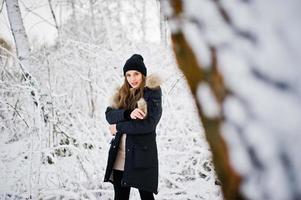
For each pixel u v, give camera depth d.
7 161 4.10
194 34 0.57
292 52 0.45
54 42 7.45
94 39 7.70
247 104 0.49
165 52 6.32
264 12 0.48
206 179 3.99
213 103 0.54
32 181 3.77
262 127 0.47
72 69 5.57
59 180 3.82
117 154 2.54
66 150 4.29
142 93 2.54
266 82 0.47
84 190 3.55
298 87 0.44
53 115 4.18
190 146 4.14
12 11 5.59
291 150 0.44
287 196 0.45
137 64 2.57
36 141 3.89
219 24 0.54
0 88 5.07
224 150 0.52
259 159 0.48
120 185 2.56
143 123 2.42
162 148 4.34
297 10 0.45
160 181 3.94
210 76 0.54
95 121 4.68
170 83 5.23
